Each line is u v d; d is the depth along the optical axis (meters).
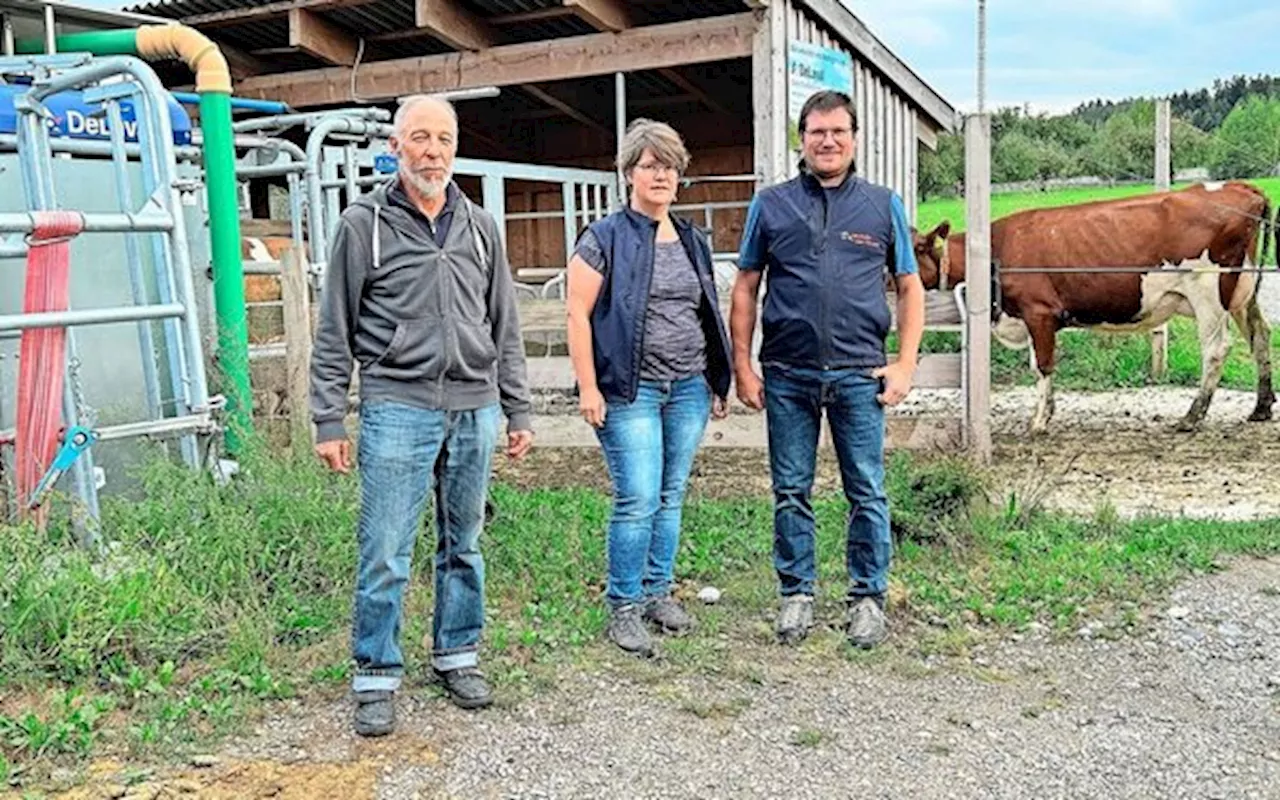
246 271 6.63
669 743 3.55
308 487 5.05
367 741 3.49
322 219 7.71
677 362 4.26
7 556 4.01
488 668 4.02
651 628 4.46
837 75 10.72
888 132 12.07
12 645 3.69
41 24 7.59
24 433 4.58
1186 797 3.24
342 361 3.54
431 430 3.55
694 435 4.39
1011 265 8.78
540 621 4.49
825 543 5.44
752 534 5.64
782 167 9.91
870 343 4.25
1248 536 5.52
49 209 5.30
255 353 6.37
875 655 4.25
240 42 12.30
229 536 4.50
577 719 3.69
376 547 3.53
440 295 3.53
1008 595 4.80
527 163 14.99
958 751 3.52
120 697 3.62
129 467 5.15
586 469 7.56
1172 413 9.52
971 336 6.82
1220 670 4.11
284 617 4.27
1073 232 8.58
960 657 4.25
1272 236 8.51
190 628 4.02
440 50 12.46
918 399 10.62
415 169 3.45
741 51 9.98
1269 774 3.37
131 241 5.32
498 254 3.77
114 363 5.54
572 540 5.23
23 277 5.27
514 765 3.39
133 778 3.15
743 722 3.71
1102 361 11.74
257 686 3.74
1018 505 5.84
